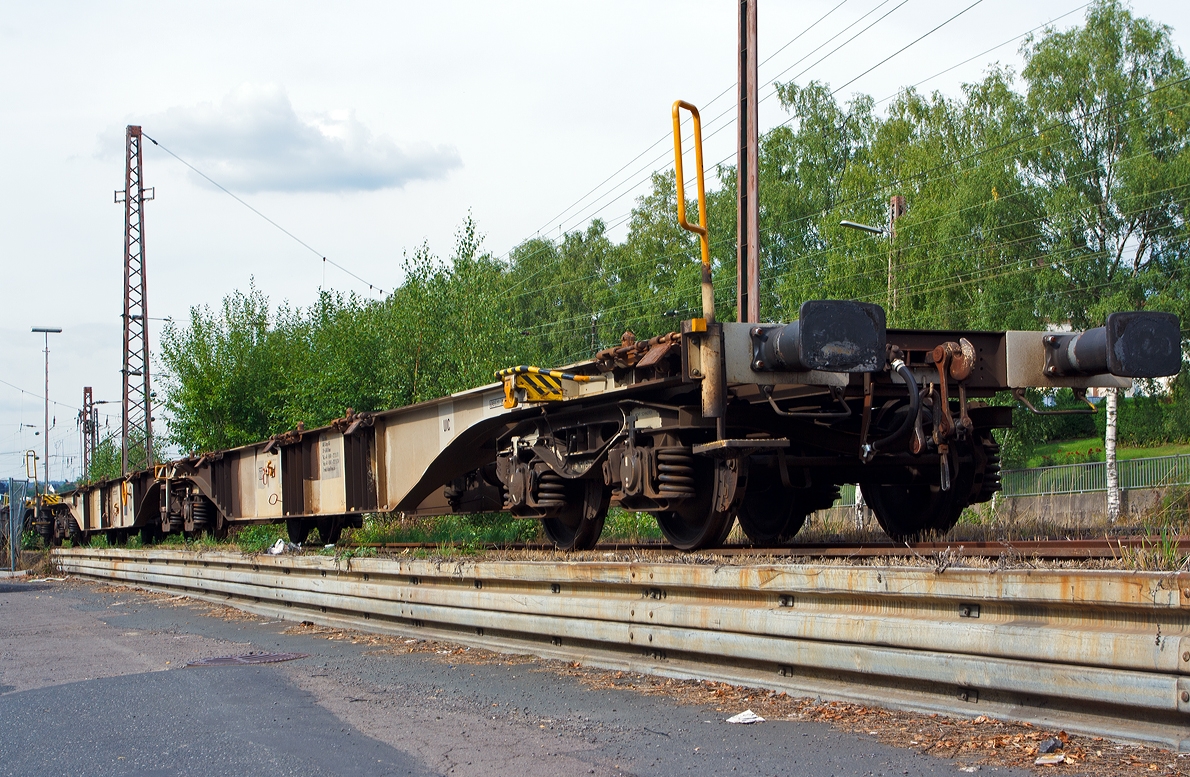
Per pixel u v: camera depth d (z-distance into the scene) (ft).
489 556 32.63
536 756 16.52
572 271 190.70
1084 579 14.71
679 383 27.81
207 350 104.22
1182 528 27.84
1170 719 13.88
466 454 41.86
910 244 114.62
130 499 86.12
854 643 18.26
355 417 48.32
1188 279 103.09
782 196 144.46
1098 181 110.52
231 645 33.32
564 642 26.45
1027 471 108.58
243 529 66.80
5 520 112.88
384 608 34.78
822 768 14.73
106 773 16.52
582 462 33.32
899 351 26.61
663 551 29.78
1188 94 106.93
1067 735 14.78
